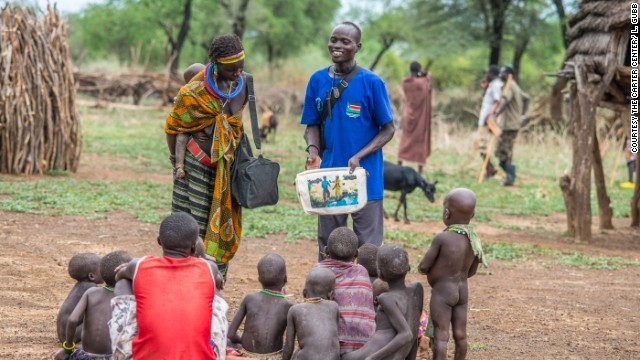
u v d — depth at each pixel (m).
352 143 6.77
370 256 5.84
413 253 10.44
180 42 43.62
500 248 10.88
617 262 10.37
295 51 48.16
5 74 14.33
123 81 34.53
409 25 36.75
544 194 16.11
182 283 4.55
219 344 4.76
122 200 12.52
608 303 8.21
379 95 6.72
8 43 14.36
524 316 7.55
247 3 40.59
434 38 35.50
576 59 11.73
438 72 48.56
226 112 6.21
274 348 5.38
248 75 6.32
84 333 5.19
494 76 17.95
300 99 34.91
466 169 19.78
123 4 51.22
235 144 6.21
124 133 24.14
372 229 6.88
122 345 4.59
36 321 6.49
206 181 6.21
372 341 5.04
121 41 52.34
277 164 6.30
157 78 34.84
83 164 17.06
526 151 23.34
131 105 32.91
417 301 5.24
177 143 6.16
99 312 5.19
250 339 5.38
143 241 9.91
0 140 14.48
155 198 13.20
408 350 5.06
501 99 17.67
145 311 4.47
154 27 49.91
